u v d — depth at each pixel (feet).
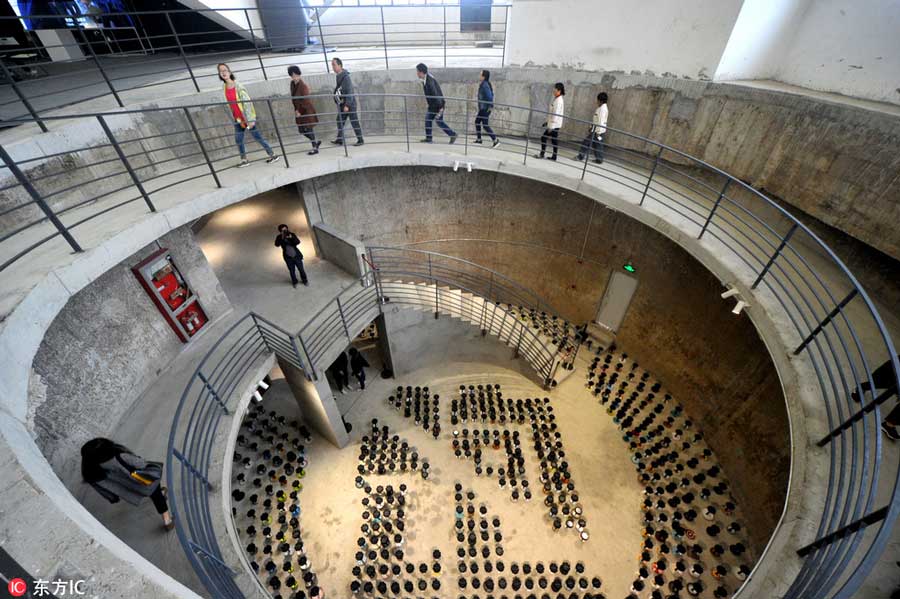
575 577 22.76
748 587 10.57
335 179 30.40
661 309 31.19
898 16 17.13
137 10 37.73
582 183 25.32
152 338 20.30
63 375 15.80
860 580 7.32
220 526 15.15
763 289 16.79
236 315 25.29
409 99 32.35
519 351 32.86
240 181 22.24
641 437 28.96
